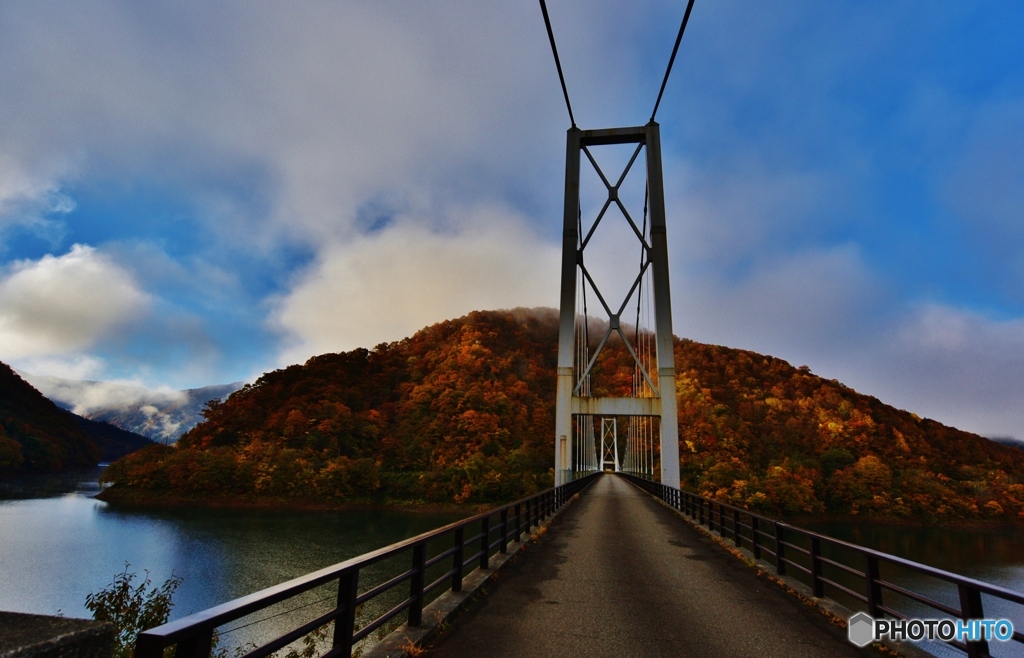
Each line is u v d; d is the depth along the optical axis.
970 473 116.38
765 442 119.94
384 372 154.38
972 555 65.38
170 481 85.38
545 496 17.77
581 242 38.88
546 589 8.23
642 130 38.50
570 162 38.09
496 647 5.55
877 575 5.86
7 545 49.91
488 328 179.75
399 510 82.50
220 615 2.75
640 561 10.76
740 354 169.25
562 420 32.69
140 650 2.35
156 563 44.62
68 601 35.38
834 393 144.12
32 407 154.88
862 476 99.31
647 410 32.66
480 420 111.38
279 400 125.25
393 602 29.25
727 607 7.28
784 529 9.02
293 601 29.33
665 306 34.16
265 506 81.12
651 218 36.19
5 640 1.42
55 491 94.75
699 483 94.88
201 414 126.19
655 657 5.35
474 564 26.73
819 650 5.61
